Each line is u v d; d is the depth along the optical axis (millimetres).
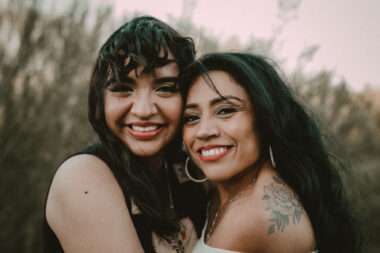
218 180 1481
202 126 1433
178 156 1876
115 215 1279
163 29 1464
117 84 1394
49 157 2881
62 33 3129
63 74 3078
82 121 2965
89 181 1308
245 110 1445
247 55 1630
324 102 3236
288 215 1301
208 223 1636
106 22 3271
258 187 1415
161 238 1483
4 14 2930
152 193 1483
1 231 2656
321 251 1506
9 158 2793
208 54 1547
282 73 1817
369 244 2461
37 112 2953
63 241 1298
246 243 1306
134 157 1544
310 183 1498
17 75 2914
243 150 1440
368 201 2580
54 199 1337
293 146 1528
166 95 1451
